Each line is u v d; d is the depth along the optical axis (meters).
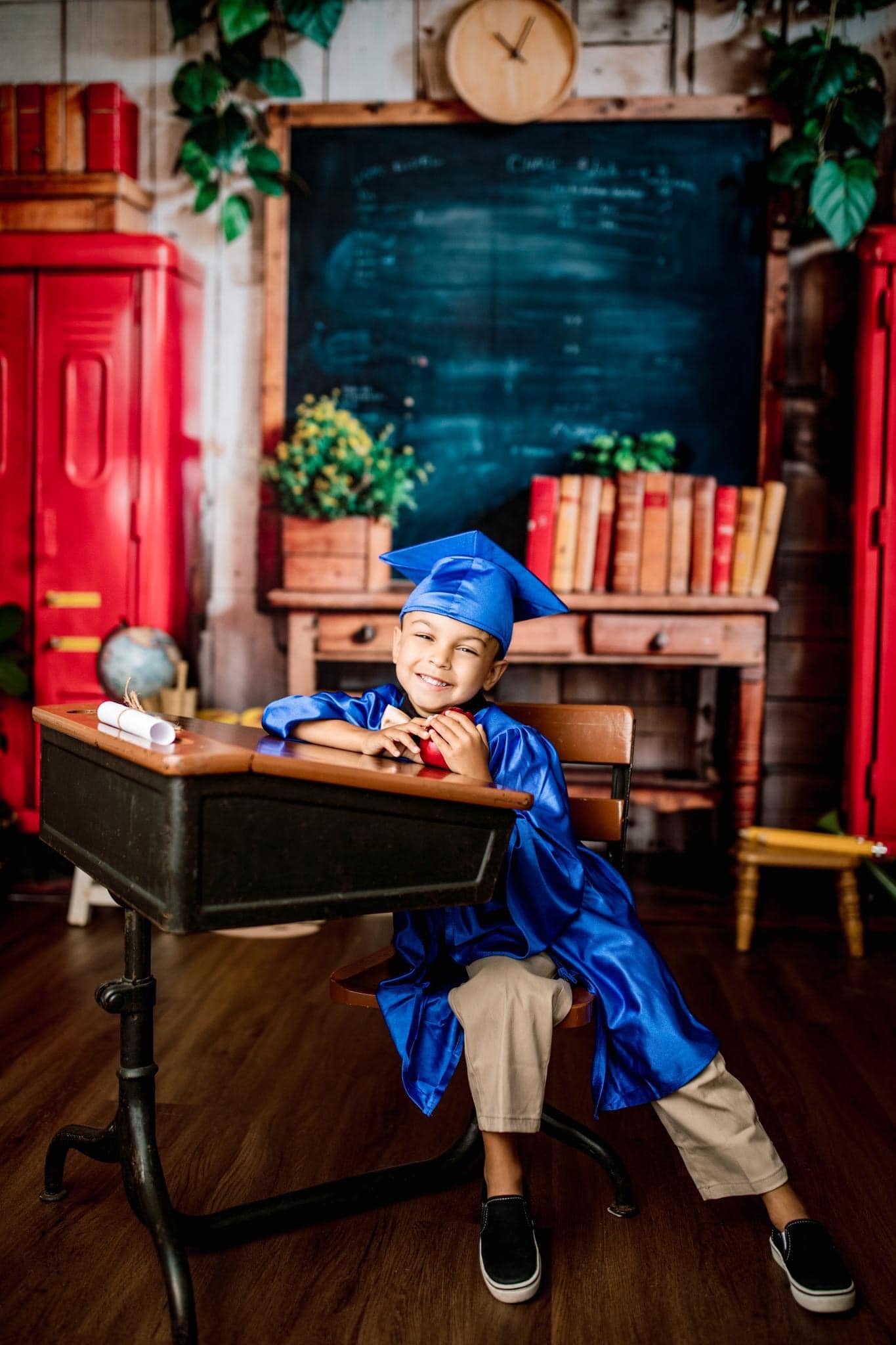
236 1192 1.65
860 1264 1.50
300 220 3.60
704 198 3.48
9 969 2.65
